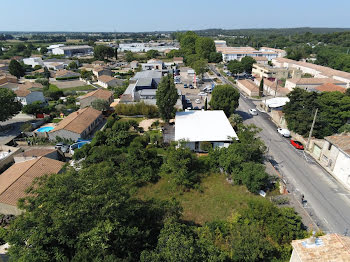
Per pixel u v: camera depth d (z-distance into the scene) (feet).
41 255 54.75
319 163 127.54
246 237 66.85
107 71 359.05
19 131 171.42
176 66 435.12
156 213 76.28
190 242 56.13
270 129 171.63
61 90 273.13
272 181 106.32
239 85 295.48
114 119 180.55
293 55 462.19
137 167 115.24
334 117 151.12
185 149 116.57
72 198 57.57
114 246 61.16
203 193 103.55
